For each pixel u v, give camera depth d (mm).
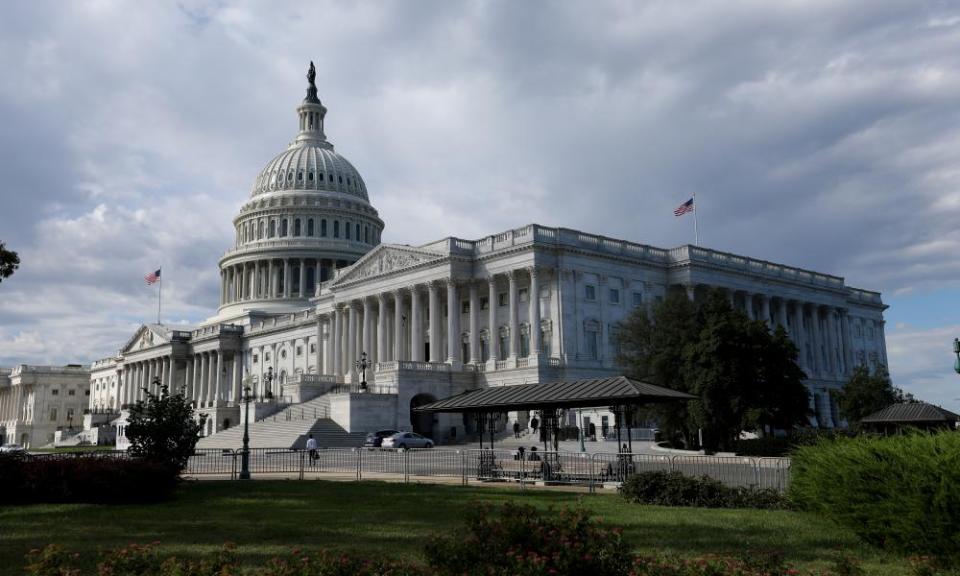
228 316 175875
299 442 83438
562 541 14484
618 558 14586
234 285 181250
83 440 174125
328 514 29094
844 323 136375
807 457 27828
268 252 174000
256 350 157500
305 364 141750
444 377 96875
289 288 173625
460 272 101188
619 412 43344
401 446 76688
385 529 24812
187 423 46281
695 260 105625
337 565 14414
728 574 14406
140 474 34938
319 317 131125
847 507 22312
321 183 184625
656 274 105938
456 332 100625
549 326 95125
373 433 83688
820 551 20391
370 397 90562
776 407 62844
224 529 25422
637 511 28812
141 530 25516
